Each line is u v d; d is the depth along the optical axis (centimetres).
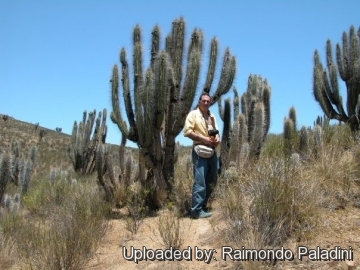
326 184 529
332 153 596
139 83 638
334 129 755
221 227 494
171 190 666
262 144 696
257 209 445
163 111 636
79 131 1612
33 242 514
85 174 1462
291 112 768
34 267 471
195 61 644
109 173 734
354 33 954
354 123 920
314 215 452
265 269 375
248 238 410
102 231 555
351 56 940
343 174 541
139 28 700
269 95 748
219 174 677
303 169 567
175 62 682
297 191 462
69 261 451
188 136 571
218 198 587
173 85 650
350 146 645
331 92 973
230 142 691
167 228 482
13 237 593
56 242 470
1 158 804
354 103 936
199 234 500
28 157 1522
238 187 525
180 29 689
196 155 575
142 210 632
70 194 773
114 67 702
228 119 715
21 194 1129
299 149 673
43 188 995
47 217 706
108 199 720
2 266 499
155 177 664
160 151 661
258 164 573
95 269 457
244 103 831
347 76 949
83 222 546
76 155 1583
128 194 707
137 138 680
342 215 467
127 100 679
